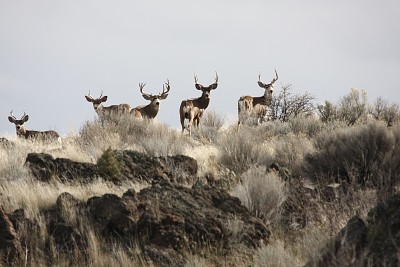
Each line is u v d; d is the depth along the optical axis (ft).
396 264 97.81
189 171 182.80
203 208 133.49
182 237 125.39
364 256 98.12
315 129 295.07
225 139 211.82
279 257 114.32
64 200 136.87
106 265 120.16
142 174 173.68
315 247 111.55
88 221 131.13
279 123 306.76
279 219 142.82
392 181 172.45
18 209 134.51
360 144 182.70
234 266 121.39
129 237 127.03
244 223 132.36
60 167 172.24
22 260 123.24
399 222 105.50
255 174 157.79
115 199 131.95
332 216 135.33
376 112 326.44
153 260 120.67
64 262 121.49
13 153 199.52
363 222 107.86
